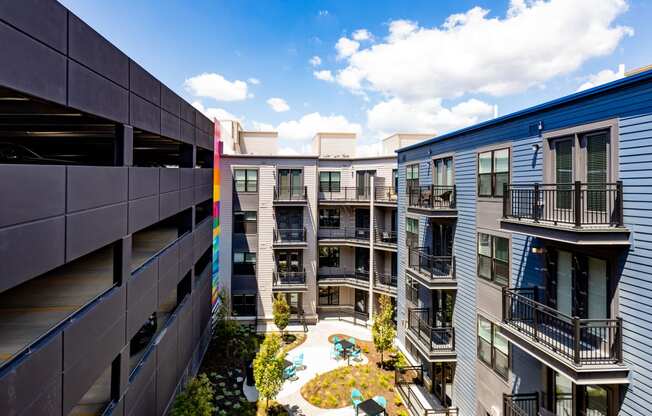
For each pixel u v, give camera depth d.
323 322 24.45
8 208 4.70
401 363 18.44
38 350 5.30
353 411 14.44
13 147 11.20
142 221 9.52
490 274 11.51
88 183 6.75
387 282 24.22
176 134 12.84
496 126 11.26
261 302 23.83
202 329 18.14
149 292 10.17
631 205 6.81
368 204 24.28
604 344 7.27
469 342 12.58
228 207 23.53
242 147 27.92
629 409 6.77
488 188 11.71
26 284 9.56
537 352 7.93
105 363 7.39
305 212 24.34
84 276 10.30
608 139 7.39
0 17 4.57
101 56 7.27
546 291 8.97
